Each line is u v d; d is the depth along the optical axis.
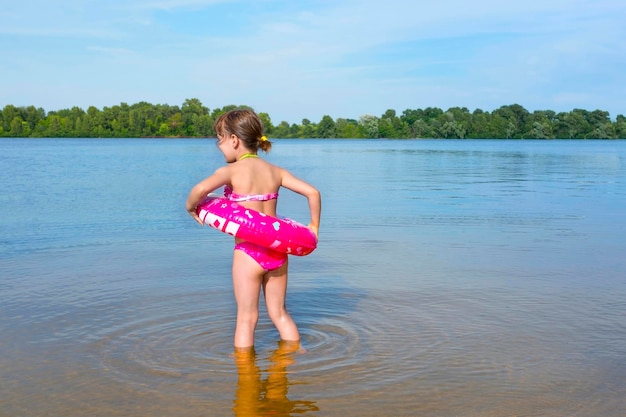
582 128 113.12
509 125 115.62
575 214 11.30
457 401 3.43
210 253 7.59
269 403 3.41
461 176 21.52
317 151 51.19
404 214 11.31
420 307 5.26
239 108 4.68
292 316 5.04
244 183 4.38
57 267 6.76
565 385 3.65
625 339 4.44
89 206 12.19
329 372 3.86
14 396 3.51
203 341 4.43
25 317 4.94
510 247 8.02
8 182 17.89
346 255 7.50
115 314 5.03
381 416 3.26
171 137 118.25
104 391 3.58
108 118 117.38
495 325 4.76
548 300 5.45
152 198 13.62
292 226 4.28
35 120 116.62
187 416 3.26
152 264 6.94
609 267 6.78
